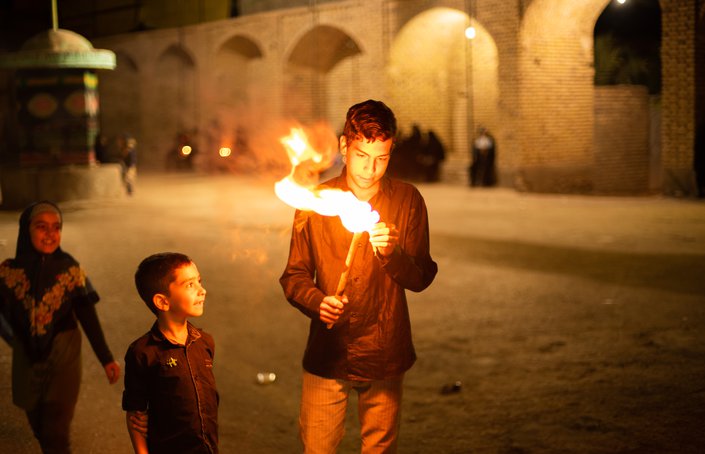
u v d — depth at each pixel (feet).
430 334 22.72
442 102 75.31
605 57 70.64
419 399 17.74
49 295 12.11
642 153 70.74
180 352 9.18
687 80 54.13
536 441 14.87
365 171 9.37
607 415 15.80
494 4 63.67
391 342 9.83
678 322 22.43
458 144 74.90
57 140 54.39
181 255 9.26
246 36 87.81
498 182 65.87
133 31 104.88
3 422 15.65
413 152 74.74
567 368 19.10
